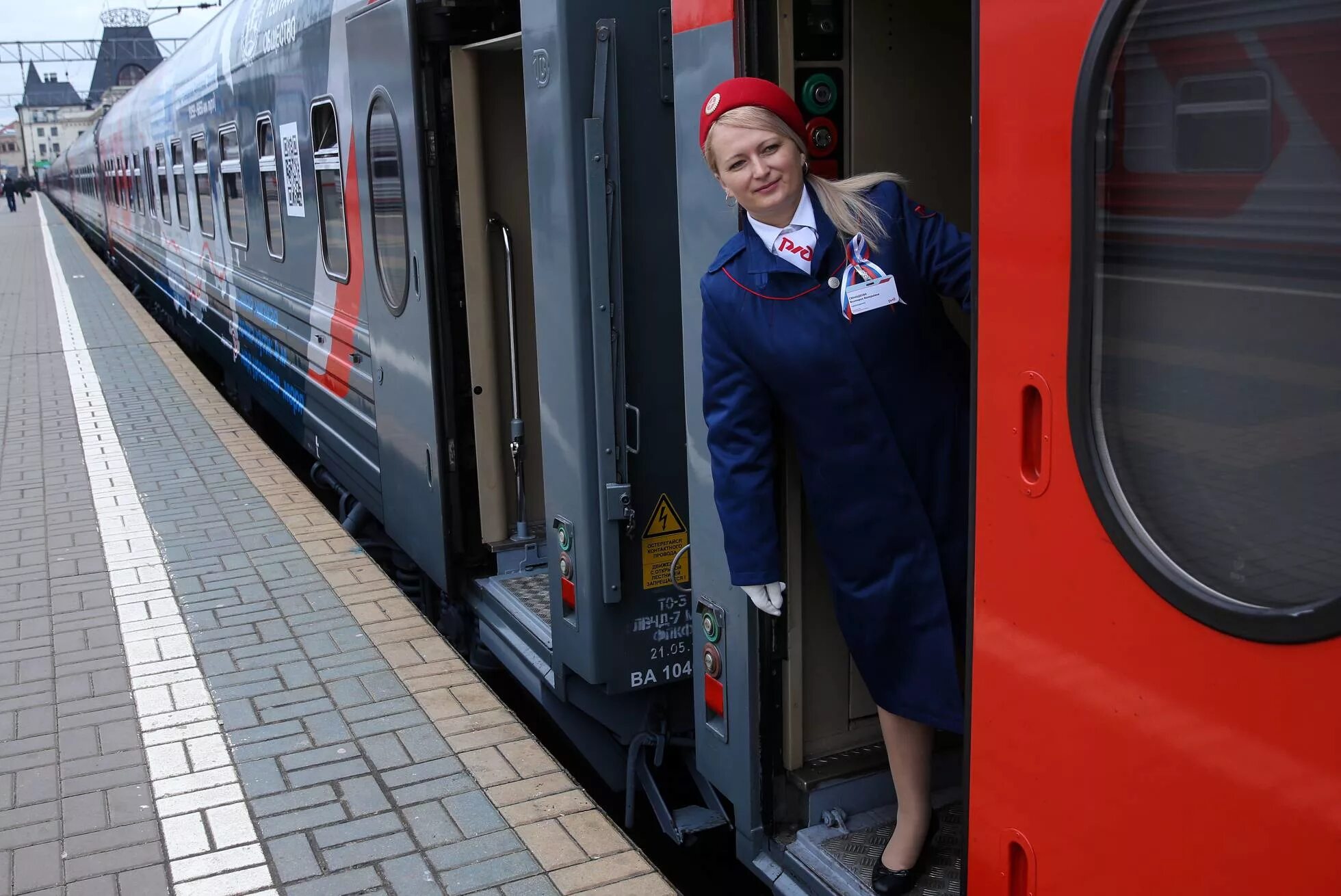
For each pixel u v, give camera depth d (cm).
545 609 471
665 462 386
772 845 305
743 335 249
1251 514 159
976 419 205
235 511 645
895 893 275
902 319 239
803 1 272
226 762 376
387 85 499
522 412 511
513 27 476
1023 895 208
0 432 843
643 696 409
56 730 402
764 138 231
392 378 547
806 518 295
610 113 360
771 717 302
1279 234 152
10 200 5131
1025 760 202
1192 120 162
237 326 947
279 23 682
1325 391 149
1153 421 172
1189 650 168
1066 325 184
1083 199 178
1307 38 147
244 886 311
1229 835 164
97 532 615
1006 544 201
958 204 297
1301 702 152
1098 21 173
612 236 365
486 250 493
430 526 520
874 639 260
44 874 319
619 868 313
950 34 289
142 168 1551
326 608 503
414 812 343
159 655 460
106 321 1427
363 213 558
